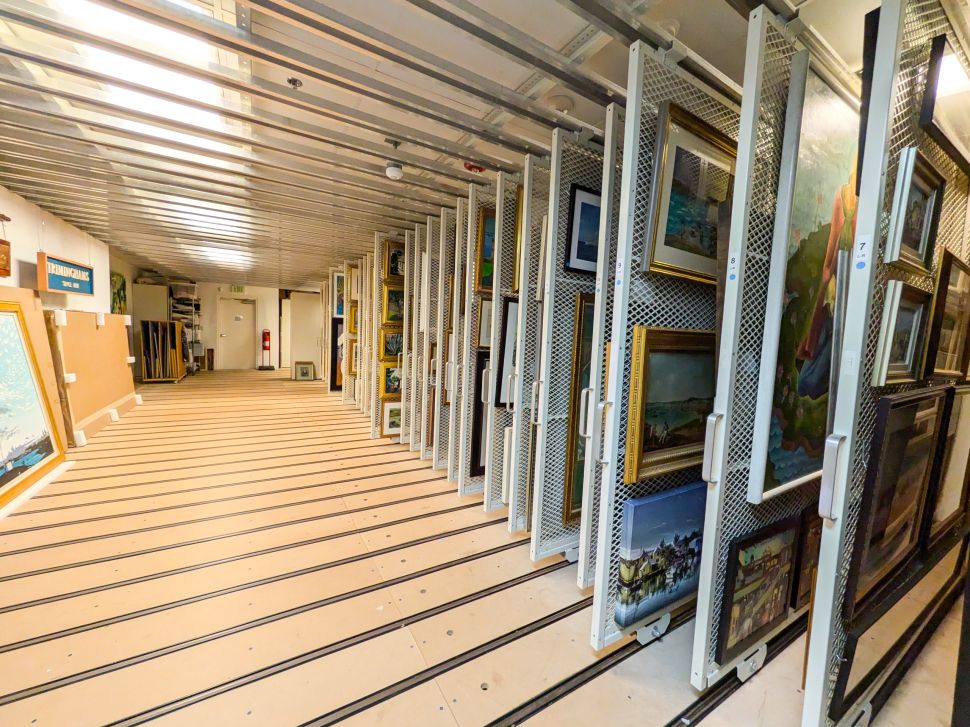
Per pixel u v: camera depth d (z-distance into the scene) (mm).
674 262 1586
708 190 1660
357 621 1815
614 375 1563
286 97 1994
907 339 1277
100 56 1856
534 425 2459
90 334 4703
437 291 3971
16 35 1790
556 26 1699
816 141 1430
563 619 1876
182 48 1796
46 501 2920
